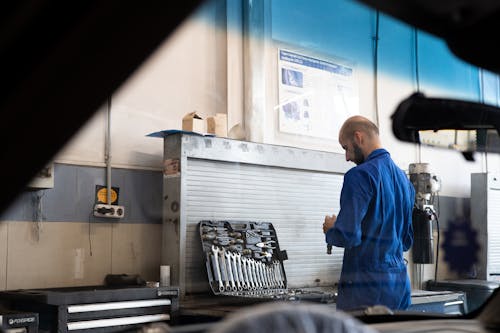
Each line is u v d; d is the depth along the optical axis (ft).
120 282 11.43
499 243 19.62
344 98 16.44
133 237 12.41
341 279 8.48
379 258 8.48
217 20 13.87
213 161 12.59
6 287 10.84
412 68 18.13
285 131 15.05
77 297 9.37
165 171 12.28
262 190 13.42
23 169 1.53
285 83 15.10
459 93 18.84
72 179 11.63
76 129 1.49
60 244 11.47
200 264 12.20
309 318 1.75
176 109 13.15
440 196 19.07
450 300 13.50
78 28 1.31
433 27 2.19
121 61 1.39
